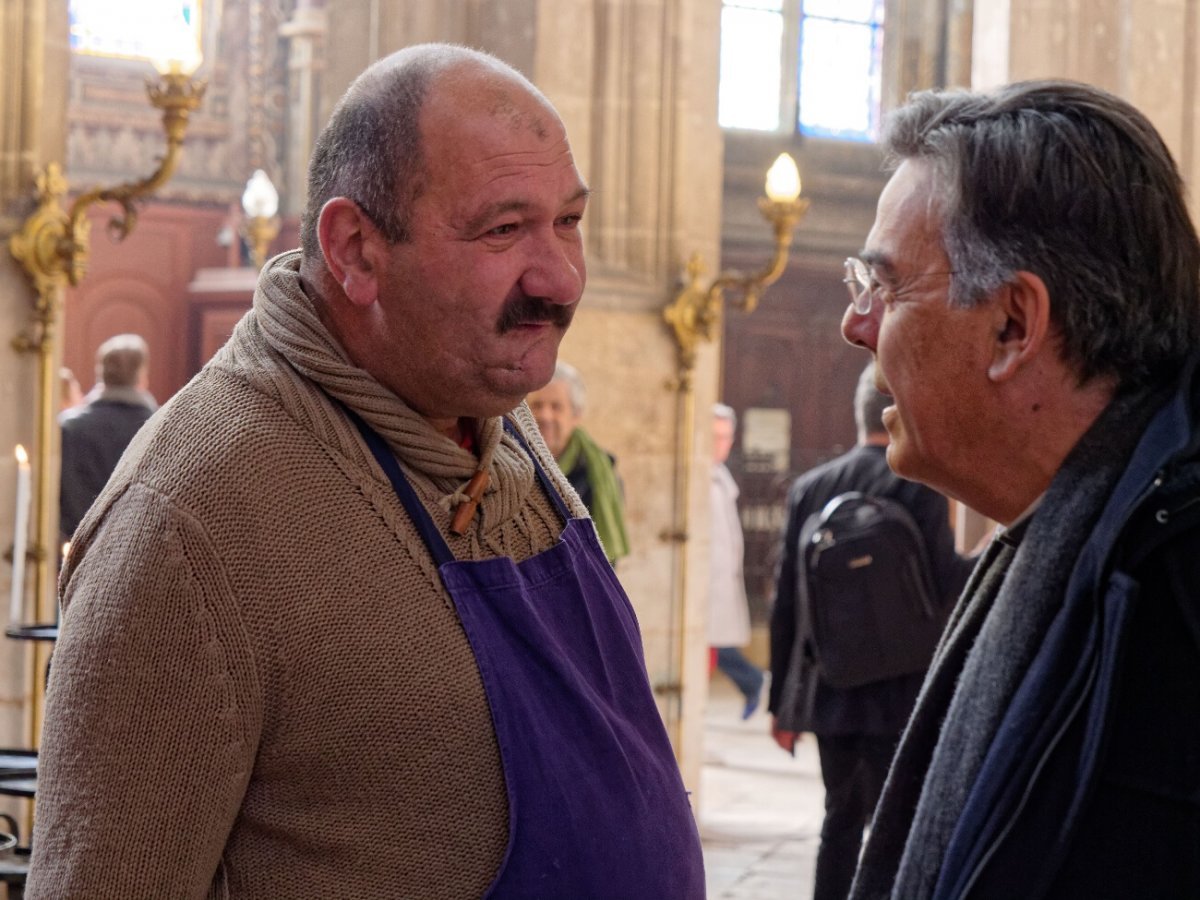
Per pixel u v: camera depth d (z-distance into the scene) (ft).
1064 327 4.50
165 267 43.78
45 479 15.07
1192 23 21.84
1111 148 4.46
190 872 4.54
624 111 19.99
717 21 20.66
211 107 44.09
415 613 4.73
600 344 19.62
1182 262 4.50
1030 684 4.31
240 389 4.87
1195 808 4.09
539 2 19.34
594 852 4.79
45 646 15.16
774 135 45.73
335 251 4.88
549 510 5.52
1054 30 21.35
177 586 4.52
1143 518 4.20
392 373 4.93
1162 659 4.17
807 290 46.70
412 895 4.66
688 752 20.53
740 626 29.37
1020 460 4.69
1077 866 4.14
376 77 4.91
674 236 20.20
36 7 15.07
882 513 14.10
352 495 4.78
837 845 14.56
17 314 15.03
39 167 15.19
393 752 4.65
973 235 4.54
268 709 4.61
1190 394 4.45
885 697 14.12
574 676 4.97
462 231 4.74
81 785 4.49
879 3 46.52
